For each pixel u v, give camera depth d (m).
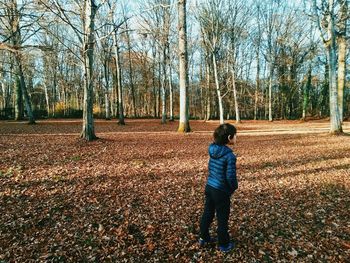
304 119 36.66
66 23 10.88
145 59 41.00
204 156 10.16
